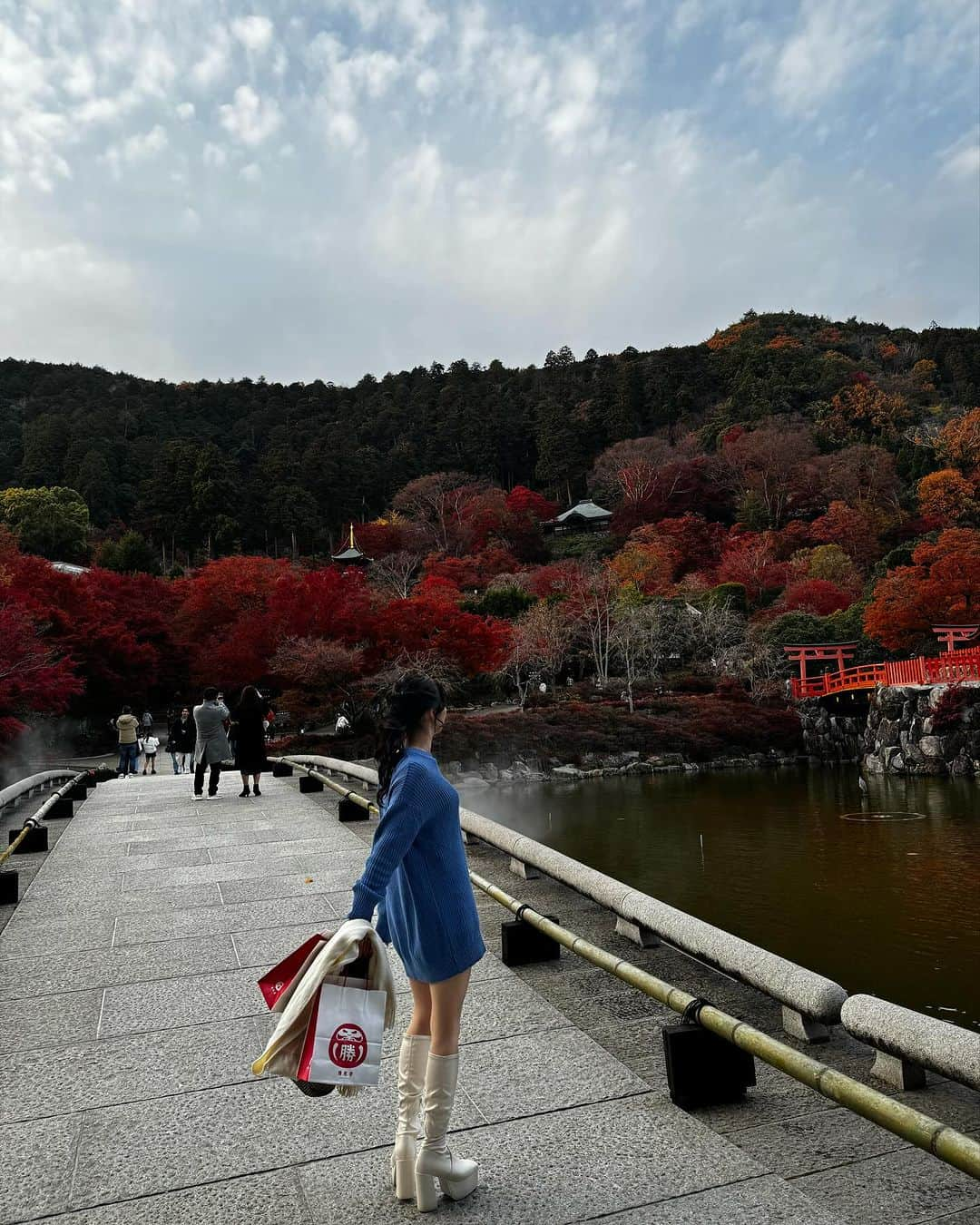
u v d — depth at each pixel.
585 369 159.62
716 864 20.28
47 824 10.43
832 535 78.12
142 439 122.81
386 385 161.25
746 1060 3.24
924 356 137.62
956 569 44.56
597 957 3.86
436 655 38.97
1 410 140.38
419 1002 2.67
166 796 12.94
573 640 57.28
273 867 7.68
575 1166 2.77
